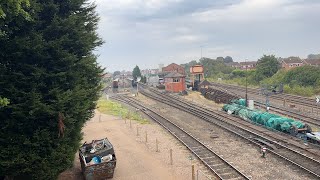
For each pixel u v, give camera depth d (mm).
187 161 22797
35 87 15156
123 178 19734
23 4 14102
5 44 14602
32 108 14578
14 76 14711
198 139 29422
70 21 16375
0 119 14812
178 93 71625
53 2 16609
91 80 19359
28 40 14984
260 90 68625
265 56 92750
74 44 17203
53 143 15625
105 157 19547
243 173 19969
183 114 44938
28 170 14750
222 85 87500
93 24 19016
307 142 26781
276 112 44094
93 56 18609
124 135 31281
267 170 20484
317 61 130375
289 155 23641
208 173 20328
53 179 16156
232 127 34562
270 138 28875
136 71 130750
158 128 35312
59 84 16203
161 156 24125
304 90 61531
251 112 38031
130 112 47250
